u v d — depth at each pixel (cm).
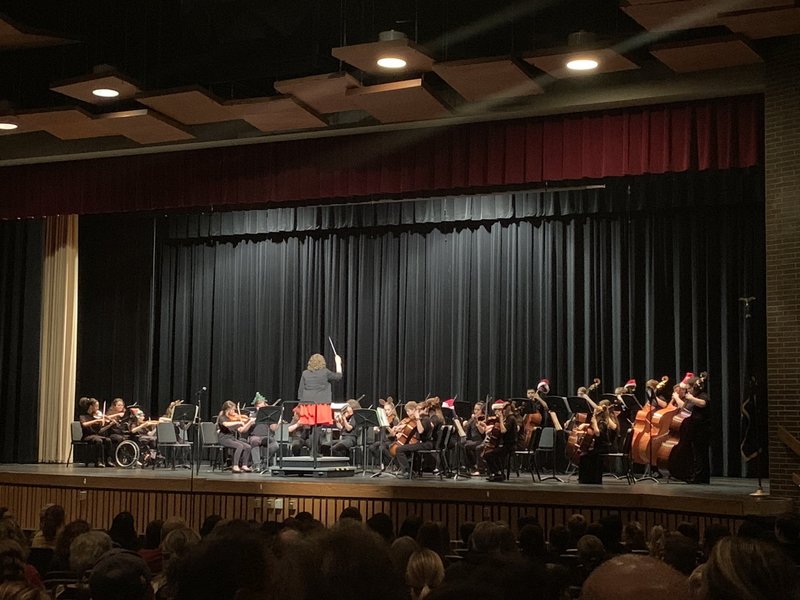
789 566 155
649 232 1505
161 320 1812
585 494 1020
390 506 1098
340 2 1097
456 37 1091
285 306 1758
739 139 1042
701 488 1094
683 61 1004
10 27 1129
